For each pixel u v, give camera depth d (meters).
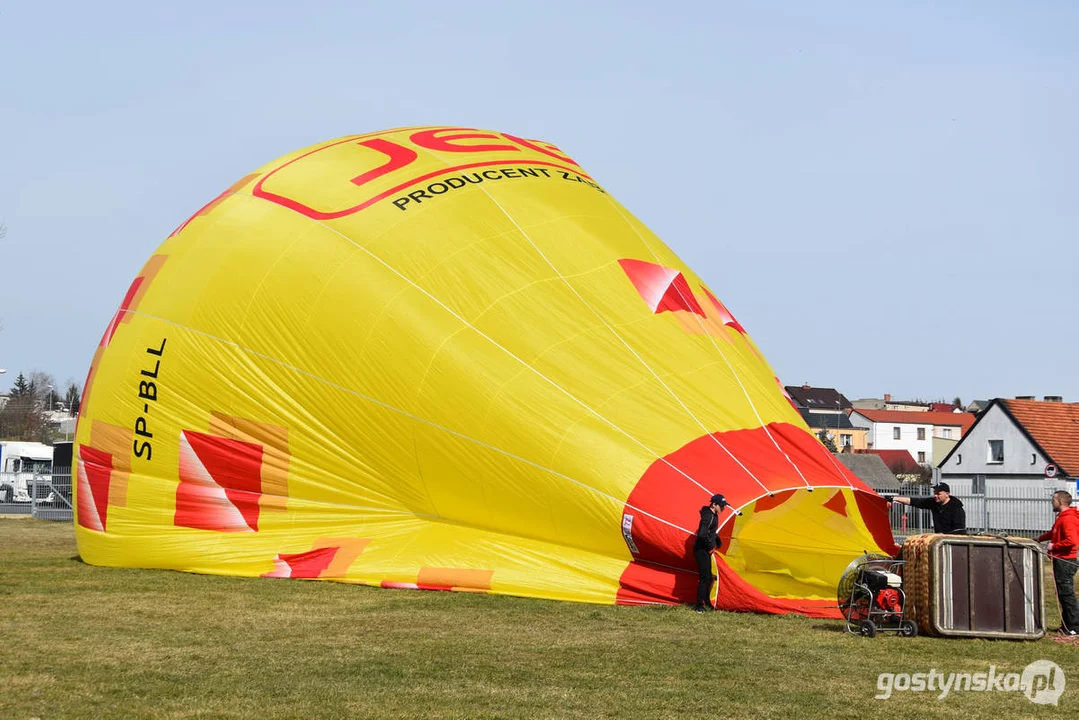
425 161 22.56
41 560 24.19
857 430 137.50
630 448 18.41
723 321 21.72
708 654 13.23
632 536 17.89
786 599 17.62
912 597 14.76
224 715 9.98
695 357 19.84
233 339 21.38
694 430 18.59
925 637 14.58
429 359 19.72
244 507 21.34
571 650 13.44
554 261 20.69
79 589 19.08
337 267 20.89
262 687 11.14
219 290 21.73
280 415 20.97
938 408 158.62
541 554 18.94
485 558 19.16
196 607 17.03
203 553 21.28
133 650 13.31
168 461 21.91
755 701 10.73
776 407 19.80
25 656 12.87
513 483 18.97
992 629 14.50
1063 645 14.13
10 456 67.38
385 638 14.30
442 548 19.59
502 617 16.16
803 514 19.34
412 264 20.61
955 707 10.63
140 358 22.33
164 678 11.59
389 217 21.28
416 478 19.98
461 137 23.89
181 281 22.39
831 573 18.73
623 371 19.33
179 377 21.80
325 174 22.58
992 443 63.00
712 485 17.75
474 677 11.75
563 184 22.78
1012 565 14.63
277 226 21.86
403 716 9.98
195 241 22.84
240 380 21.23
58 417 174.25
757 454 18.34
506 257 20.62
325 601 17.66
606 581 18.11
